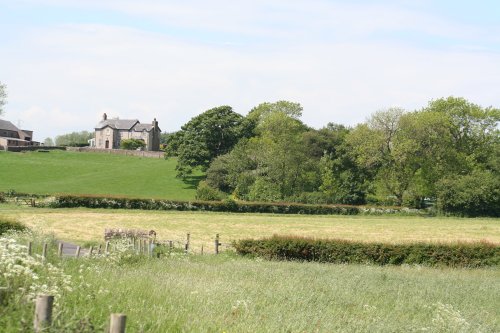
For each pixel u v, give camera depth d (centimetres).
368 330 1320
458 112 10425
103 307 1130
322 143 11762
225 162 10988
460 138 10481
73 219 5984
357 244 3744
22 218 5744
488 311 1827
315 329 1277
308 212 8394
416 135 9619
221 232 5691
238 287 1764
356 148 9994
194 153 12306
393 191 9925
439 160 9862
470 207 9006
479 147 10412
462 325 1456
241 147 10931
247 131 12925
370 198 10312
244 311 1351
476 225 7450
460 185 9006
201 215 7300
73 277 1452
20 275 1082
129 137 19912
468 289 2289
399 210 8894
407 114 9675
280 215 7956
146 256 2867
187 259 2977
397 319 1531
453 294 2114
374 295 1966
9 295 991
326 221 7369
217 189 10544
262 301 1559
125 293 1309
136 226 5753
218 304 1363
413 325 1420
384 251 3725
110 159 15300
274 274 2362
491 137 10388
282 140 10519
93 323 968
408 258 3712
